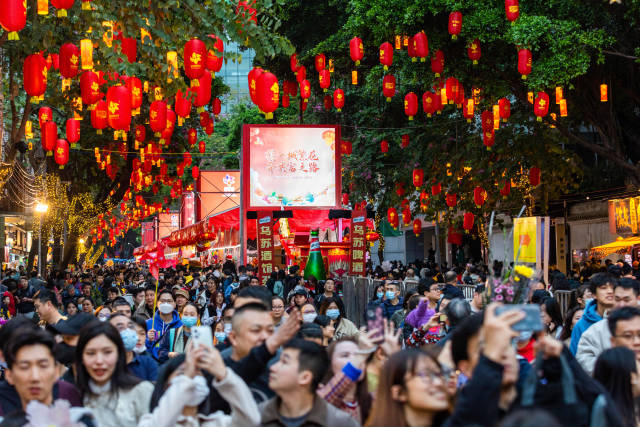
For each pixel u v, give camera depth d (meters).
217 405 4.88
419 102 25.48
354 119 29.05
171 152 33.28
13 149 19.39
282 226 27.72
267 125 24.48
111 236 51.62
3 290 19.47
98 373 5.07
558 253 25.70
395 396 3.65
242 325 4.86
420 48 16.70
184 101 14.59
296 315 4.55
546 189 22.84
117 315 6.77
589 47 16.48
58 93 19.89
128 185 36.06
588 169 23.34
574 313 8.18
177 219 56.25
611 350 4.53
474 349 3.96
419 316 9.40
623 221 19.50
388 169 28.25
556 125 19.31
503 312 3.43
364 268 22.44
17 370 4.41
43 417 3.71
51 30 14.11
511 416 2.71
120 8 12.45
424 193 24.94
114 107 13.20
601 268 18.45
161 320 10.54
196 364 4.14
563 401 3.75
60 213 33.09
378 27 17.56
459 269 23.88
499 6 16.30
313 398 4.33
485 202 23.23
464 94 19.33
